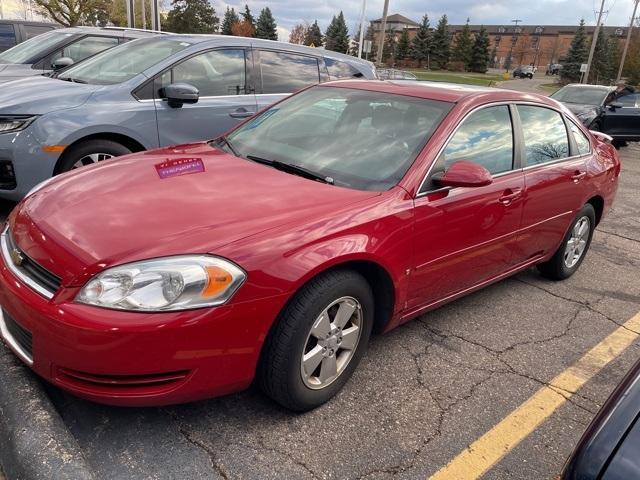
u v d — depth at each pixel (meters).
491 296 4.36
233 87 5.71
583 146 4.63
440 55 82.88
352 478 2.33
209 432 2.51
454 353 3.42
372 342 3.45
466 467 2.48
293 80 6.16
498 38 116.81
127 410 2.60
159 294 2.13
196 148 3.64
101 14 38.41
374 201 2.80
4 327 2.56
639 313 4.32
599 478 1.46
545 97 4.37
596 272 5.18
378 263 2.72
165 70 5.25
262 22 76.19
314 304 2.47
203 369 2.25
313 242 2.46
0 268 2.50
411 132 3.24
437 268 3.19
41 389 2.59
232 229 2.39
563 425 2.85
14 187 4.56
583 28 67.88
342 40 83.62
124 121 4.90
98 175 3.00
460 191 3.19
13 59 8.38
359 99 3.65
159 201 2.63
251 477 2.28
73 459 2.19
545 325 3.95
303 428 2.60
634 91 15.27
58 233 2.40
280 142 3.51
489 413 2.88
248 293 2.26
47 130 4.52
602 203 4.87
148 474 2.24
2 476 2.20
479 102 3.50
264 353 2.45
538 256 4.29
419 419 2.76
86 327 2.08
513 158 3.73
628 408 1.62
